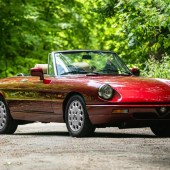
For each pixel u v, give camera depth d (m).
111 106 14.23
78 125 14.80
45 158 10.85
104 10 24.45
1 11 37.81
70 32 40.81
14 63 37.91
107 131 16.88
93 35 40.62
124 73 15.91
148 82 14.83
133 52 24.20
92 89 14.48
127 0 20.89
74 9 40.75
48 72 16.06
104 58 16.02
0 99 17.44
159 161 10.38
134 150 11.83
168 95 14.48
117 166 9.87
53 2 40.09
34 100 16.16
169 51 22.92
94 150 11.88
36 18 38.41
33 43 37.56
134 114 14.28
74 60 15.90
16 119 17.00
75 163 10.20
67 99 15.26
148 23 19.56
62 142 13.45
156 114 14.34
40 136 15.51
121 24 22.16
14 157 11.15
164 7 19.22
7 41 38.25
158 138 14.18
